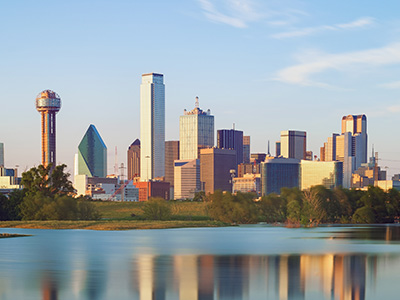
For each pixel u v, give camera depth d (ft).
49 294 178.91
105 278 211.20
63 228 583.58
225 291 185.78
